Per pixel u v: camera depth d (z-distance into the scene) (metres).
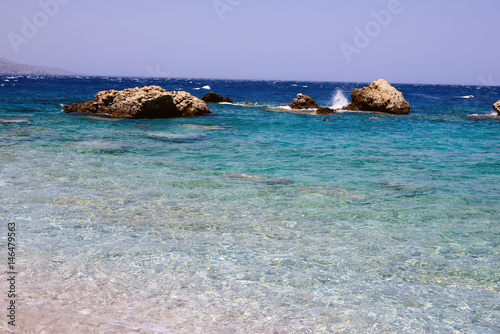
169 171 11.84
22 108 31.92
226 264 5.62
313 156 15.19
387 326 4.20
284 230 7.14
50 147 15.01
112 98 28.89
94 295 4.63
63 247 6.04
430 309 4.59
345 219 7.86
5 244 6.06
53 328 3.88
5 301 4.37
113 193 9.20
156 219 7.52
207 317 4.25
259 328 4.07
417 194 9.91
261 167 12.88
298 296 4.79
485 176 12.17
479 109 45.50
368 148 17.52
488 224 7.75
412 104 53.97
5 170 11.03
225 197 9.20
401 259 6.01
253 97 66.38
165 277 5.16
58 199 8.55
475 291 5.08
